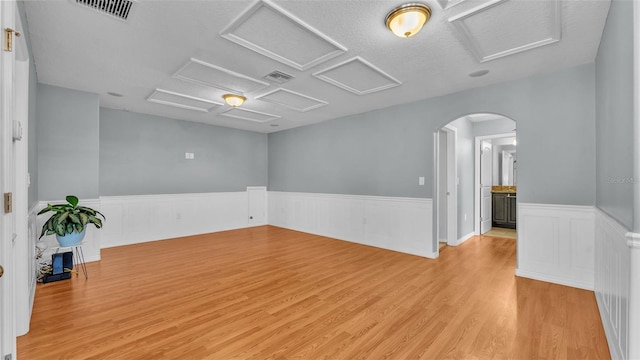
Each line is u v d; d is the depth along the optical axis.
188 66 3.03
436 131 4.11
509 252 4.39
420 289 2.91
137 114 5.16
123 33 2.39
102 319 2.29
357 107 4.68
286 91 3.82
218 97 4.20
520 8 2.01
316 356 1.82
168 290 2.89
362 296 2.75
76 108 3.83
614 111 1.93
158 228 5.37
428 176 4.16
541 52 2.67
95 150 3.97
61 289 2.92
